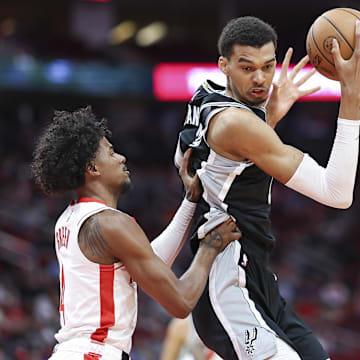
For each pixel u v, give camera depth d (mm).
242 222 5523
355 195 41219
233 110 5277
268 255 5703
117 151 46625
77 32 47250
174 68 40375
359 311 27859
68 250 5539
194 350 9766
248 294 5426
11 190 36094
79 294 5434
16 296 22891
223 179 5438
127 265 5379
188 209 5906
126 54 48375
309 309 27484
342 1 44250
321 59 5480
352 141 5176
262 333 5156
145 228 36938
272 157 5203
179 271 28734
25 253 26406
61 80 38750
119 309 5445
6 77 37344
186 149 5883
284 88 6480
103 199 5715
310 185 5223
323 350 5656
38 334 19250
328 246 35750
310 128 47781
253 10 47531
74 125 5664
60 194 5805
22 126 45719
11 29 49438
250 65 5270
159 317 22984
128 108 49875
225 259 5484
